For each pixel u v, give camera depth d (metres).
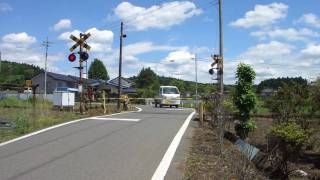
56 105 28.02
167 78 90.75
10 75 90.00
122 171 9.27
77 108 28.16
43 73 82.12
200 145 12.88
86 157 10.66
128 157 10.77
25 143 12.62
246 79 17.86
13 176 8.68
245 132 17.39
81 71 22.56
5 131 14.98
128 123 18.05
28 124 16.45
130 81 93.25
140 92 63.94
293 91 16.62
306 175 12.04
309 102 15.80
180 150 11.92
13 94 41.31
